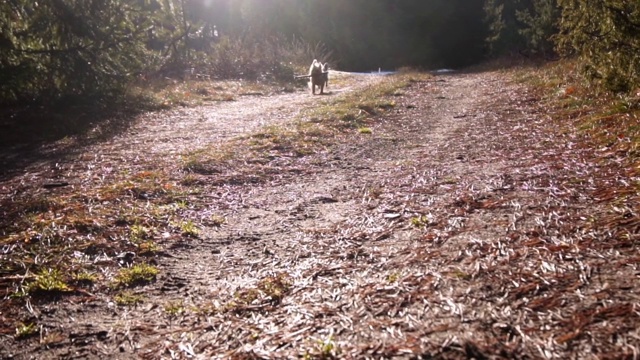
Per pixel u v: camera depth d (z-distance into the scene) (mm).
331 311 2994
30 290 3535
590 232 3607
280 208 5379
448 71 29359
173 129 10703
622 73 8438
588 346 2369
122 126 11078
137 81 17203
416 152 7891
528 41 25750
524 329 2559
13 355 2854
